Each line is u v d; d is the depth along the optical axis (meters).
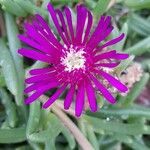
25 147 0.09
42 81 0.07
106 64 0.07
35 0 0.09
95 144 0.08
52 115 0.08
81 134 0.08
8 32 0.08
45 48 0.07
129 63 0.08
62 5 0.09
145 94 0.10
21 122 0.08
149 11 0.10
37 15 0.07
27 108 0.08
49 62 0.07
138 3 0.09
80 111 0.07
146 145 0.10
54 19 0.07
